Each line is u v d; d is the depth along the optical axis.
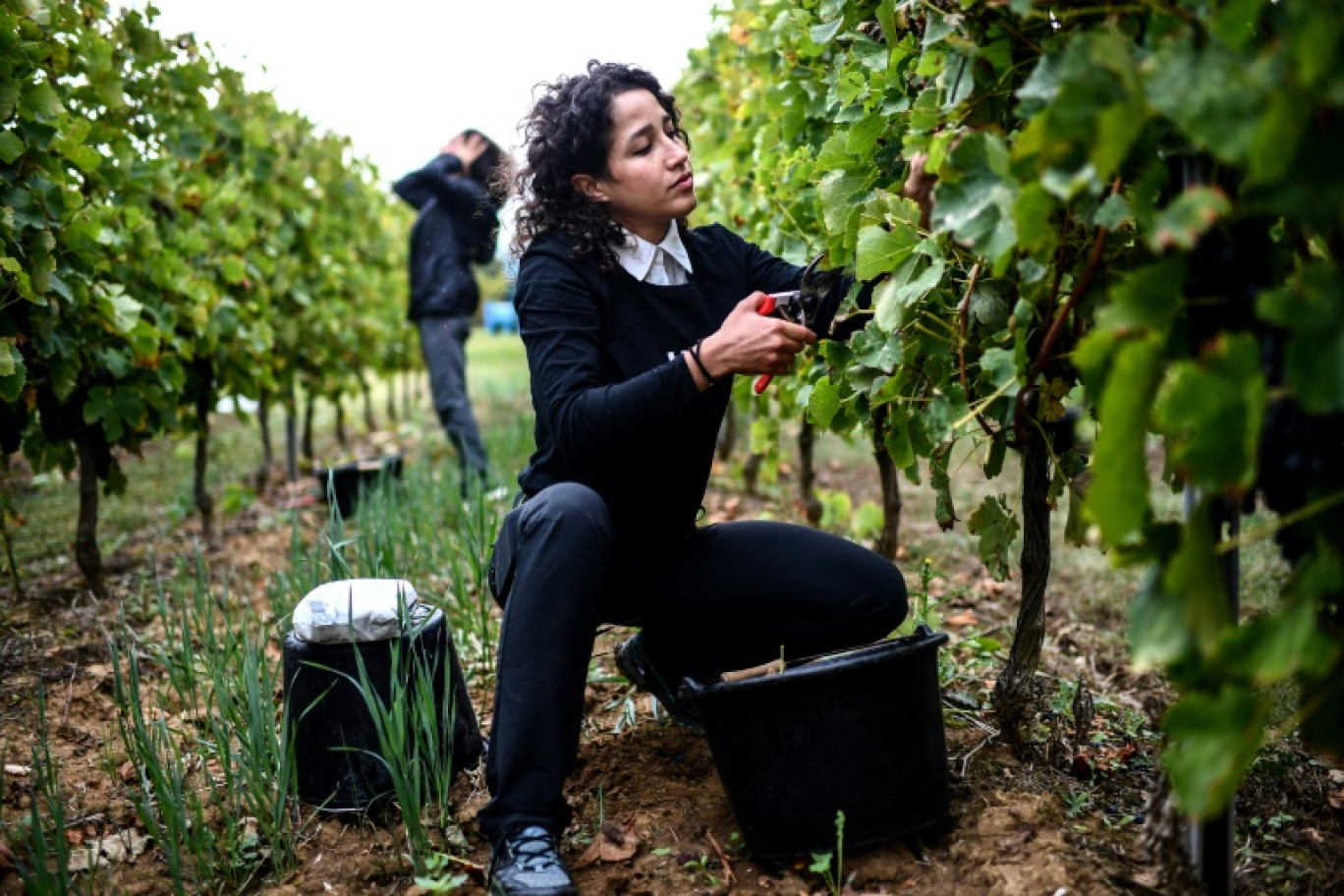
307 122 6.92
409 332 9.80
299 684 2.37
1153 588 1.37
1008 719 2.40
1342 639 1.34
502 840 2.01
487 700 2.98
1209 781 1.22
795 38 3.34
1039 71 1.51
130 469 7.89
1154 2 1.38
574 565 2.07
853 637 2.36
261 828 2.32
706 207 5.18
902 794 2.04
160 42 4.42
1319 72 1.06
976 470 5.80
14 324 3.22
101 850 2.28
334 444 8.93
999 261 1.54
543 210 2.31
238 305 5.38
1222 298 1.38
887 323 1.95
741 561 2.37
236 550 4.88
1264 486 1.38
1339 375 1.08
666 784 2.45
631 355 2.32
